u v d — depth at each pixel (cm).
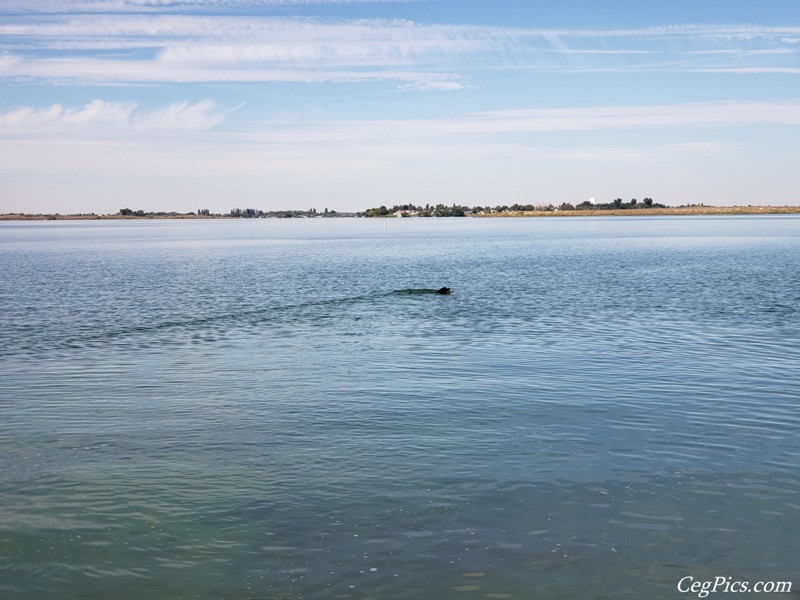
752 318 3681
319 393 2194
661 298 4612
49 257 10119
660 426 1830
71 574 1146
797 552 1192
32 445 1723
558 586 1099
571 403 2053
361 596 1077
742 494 1405
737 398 2089
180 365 2630
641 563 1162
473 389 2228
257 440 1750
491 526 1287
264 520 1318
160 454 1656
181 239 17938
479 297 4800
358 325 3591
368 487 1459
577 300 4566
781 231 17900
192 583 1117
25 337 3269
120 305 4484
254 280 6269
